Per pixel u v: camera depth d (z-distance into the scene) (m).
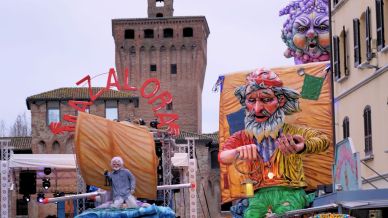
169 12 150.12
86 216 34.47
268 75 48.56
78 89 112.00
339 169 35.94
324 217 25.48
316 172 49.81
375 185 39.12
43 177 69.25
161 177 55.03
